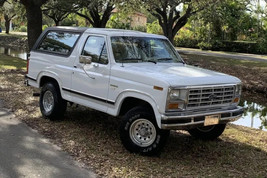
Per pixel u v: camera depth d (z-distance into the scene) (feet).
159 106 15.65
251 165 17.17
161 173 15.48
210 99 16.81
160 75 16.38
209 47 119.03
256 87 47.34
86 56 19.02
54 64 22.36
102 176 14.97
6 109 25.72
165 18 83.61
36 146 18.29
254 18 118.32
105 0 64.23
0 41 145.59
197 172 15.83
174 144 19.86
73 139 19.62
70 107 27.09
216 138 21.39
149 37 21.04
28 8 46.96
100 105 19.16
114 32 19.83
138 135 17.40
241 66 66.80
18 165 15.67
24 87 34.12
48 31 24.13
